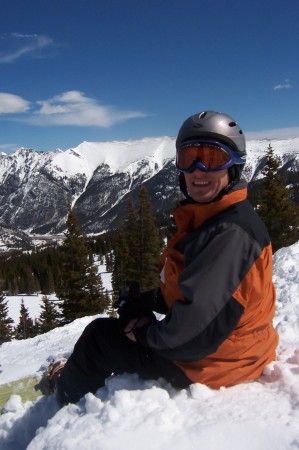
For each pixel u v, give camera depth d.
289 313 4.43
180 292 2.04
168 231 21.06
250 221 2.03
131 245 35.53
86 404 2.12
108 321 2.39
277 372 2.26
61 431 1.99
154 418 1.94
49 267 79.38
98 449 1.79
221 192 2.15
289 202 24.56
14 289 78.50
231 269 1.92
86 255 29.92
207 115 2.15
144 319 2.23
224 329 1.93
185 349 1.96
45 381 3.03
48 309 42.31
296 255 7.56
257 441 1.72
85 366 2.39
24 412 2.71
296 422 1.80
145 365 2.29
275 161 24.75
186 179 2.21
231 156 2.11
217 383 2.20
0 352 10.27
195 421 1.93
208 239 2.00
